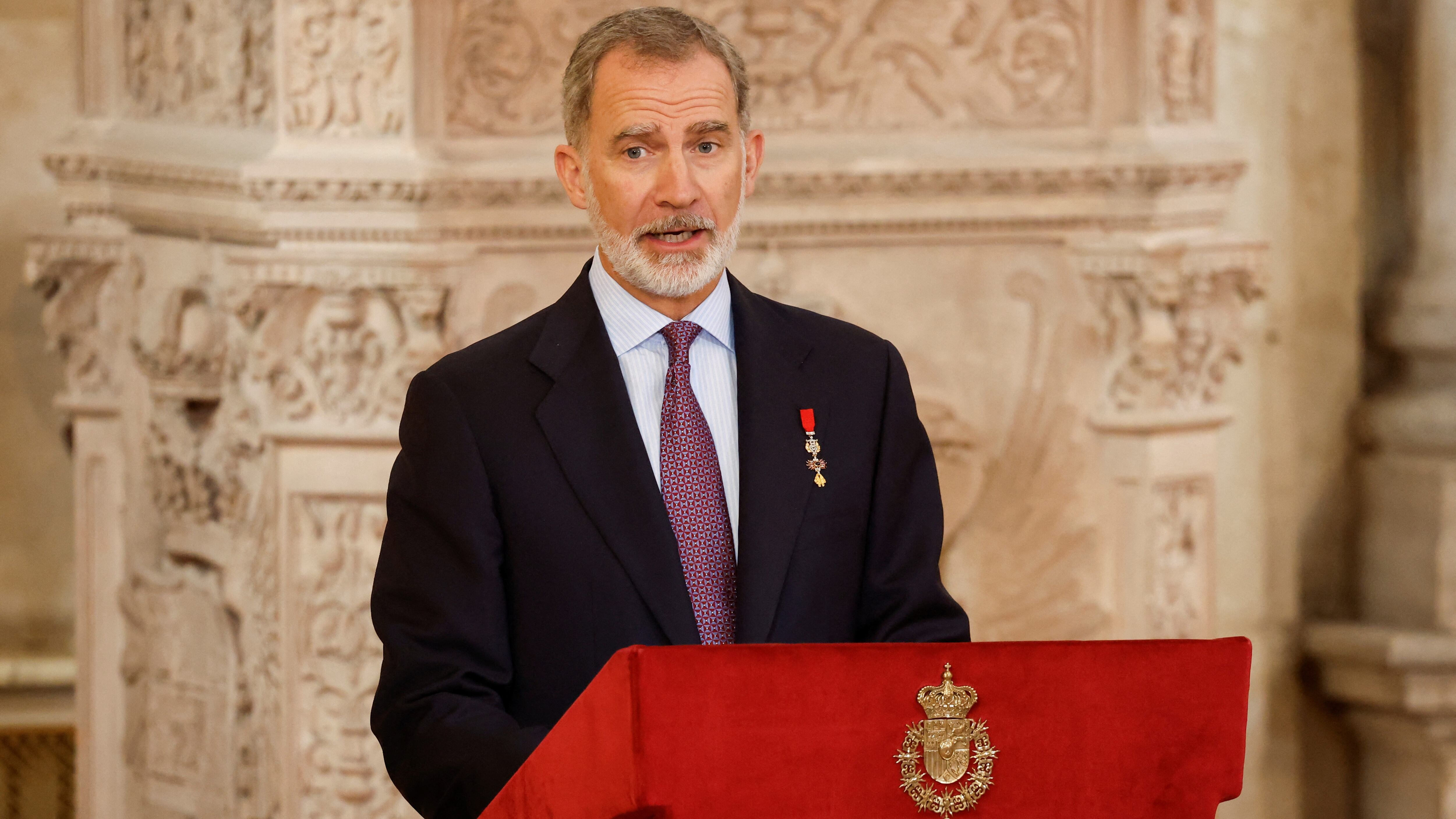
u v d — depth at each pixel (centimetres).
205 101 1616
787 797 544
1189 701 570
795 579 734
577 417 742
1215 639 576
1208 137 1562
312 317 1459
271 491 1504
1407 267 1738
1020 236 1552
